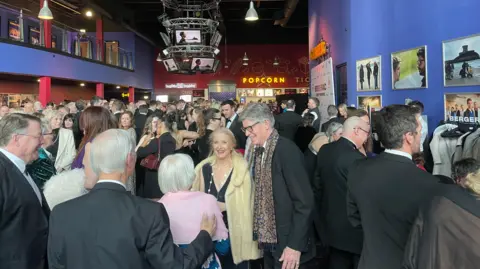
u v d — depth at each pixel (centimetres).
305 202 204
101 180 144
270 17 1970
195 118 616
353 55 741
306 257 222
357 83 718
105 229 132
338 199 246
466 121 404
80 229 134
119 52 1839
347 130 257
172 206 180
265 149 221
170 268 134
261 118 218
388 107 170
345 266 256
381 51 616
